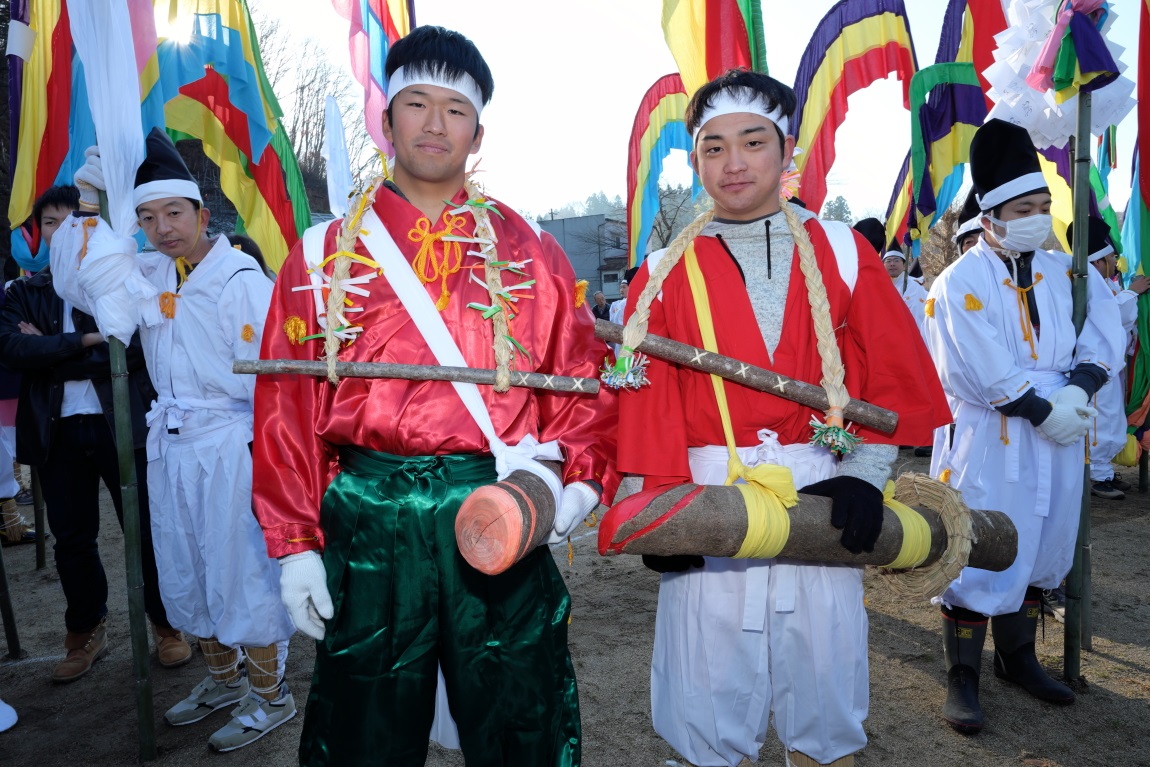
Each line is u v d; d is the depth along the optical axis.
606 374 1.94
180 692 3.51
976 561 2.05
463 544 1.55
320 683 1.80
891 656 3.61
